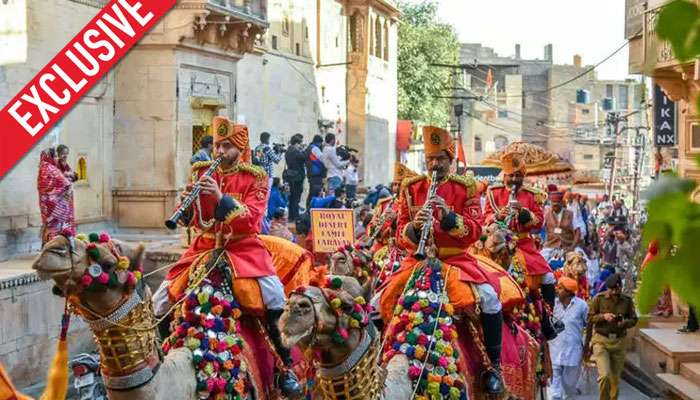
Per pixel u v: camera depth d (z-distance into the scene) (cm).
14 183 1664
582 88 7669
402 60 5000
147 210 2075
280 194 2053
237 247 705
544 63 7712
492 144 7350
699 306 168
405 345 683
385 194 1911
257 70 2814
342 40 3681
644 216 184
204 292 669
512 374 828
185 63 2102
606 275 1655
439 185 763
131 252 550
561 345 1381
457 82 5819
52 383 548
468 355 755
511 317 866
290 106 3120
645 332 1565
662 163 2128
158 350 572
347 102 3775
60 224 1484
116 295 531
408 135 4447
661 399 1458
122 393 548
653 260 176
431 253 752
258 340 700
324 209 1177
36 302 1477
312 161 2298
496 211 1041
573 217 2177
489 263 873
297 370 777
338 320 538
